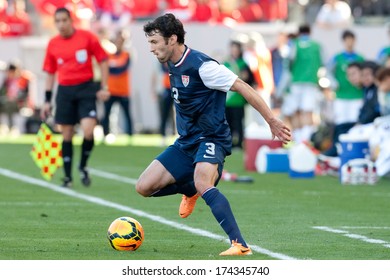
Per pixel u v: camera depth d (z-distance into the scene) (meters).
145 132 91.44
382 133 51.78
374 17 92.31
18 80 88.25
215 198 27.45
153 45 27.69
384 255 28.31
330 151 58.03
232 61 73.00
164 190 29.23
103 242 30.33
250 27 88.56
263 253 28.34
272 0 94.62
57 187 47.56
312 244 30.33
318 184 50.88
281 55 77.12
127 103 79.44
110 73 78.75
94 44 46.47
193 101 27.97
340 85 67.88
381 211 39.47
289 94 74.56
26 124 88.88
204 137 28.27
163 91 76.62
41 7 97.94
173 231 33.00
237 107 75.25
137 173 55.19
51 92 47.50
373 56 84.81
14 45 91.25
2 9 100.00
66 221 35.38
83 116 46.62
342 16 83.69
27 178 51.94
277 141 58.59
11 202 41.28
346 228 34.19
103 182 50.12
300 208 40.12
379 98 53.03
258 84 75.69
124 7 95.44
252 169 58.81
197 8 93.38
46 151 48.47
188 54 27.84
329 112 77.75
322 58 74.88
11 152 69.69
